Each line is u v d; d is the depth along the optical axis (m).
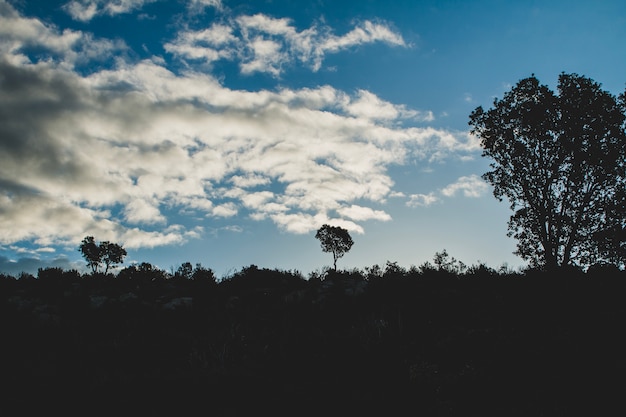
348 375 9.65
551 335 10.72
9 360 11.86
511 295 14.38
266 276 22.20
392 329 12.48
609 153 25.52
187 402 8.65
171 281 22.75
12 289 20.53
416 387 8.88
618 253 25.25
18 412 8.41
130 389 9.34
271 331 14.06
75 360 11.96
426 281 17.53
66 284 21.47
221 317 16.12
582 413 7.59
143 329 14.83
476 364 9.76
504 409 7.94
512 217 28.84
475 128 30.17
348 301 16.70
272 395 8.82
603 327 10.73
